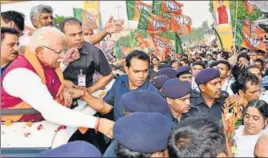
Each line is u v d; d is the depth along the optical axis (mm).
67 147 864
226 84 2605
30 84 1320
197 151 883
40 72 1379
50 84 1443
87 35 2635
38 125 1387
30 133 1321
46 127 1379
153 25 5797
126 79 1847
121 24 2393
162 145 943
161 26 5883
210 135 909
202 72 1975
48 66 1433
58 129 1370
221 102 1955
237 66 2727
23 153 1227
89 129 1634
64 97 1557
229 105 1905
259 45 4547
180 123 980
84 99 1662
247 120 1612
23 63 1366
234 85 2068
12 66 1364
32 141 1275
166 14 6730
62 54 1429
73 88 1663
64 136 1335
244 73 2102
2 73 1443
